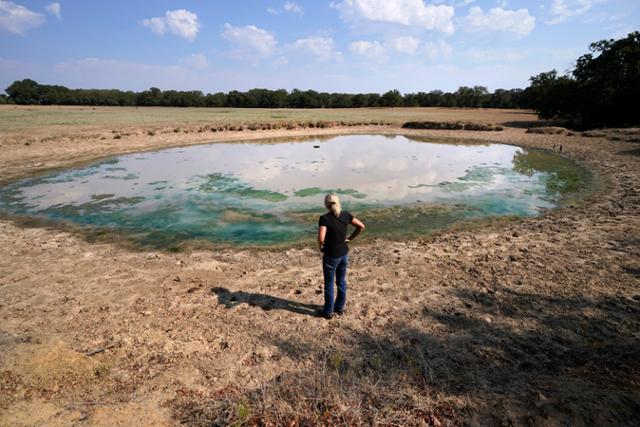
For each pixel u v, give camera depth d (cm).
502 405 342
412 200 1277
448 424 326
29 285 656
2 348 429
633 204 1098
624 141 2380
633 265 685
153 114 5741
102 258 793
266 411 343
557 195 1287
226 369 426
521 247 812
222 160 2128
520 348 450
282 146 2795
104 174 1717
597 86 3469
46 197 1309
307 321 533
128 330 508
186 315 552
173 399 374
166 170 1820
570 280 634
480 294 599
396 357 442
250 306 579
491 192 1368
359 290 629
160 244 886
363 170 1827
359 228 538
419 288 630
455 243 859
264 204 1241
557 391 354
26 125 3291
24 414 334
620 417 316
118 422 332
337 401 349
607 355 420
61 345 441
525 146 2636
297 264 761
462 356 436
